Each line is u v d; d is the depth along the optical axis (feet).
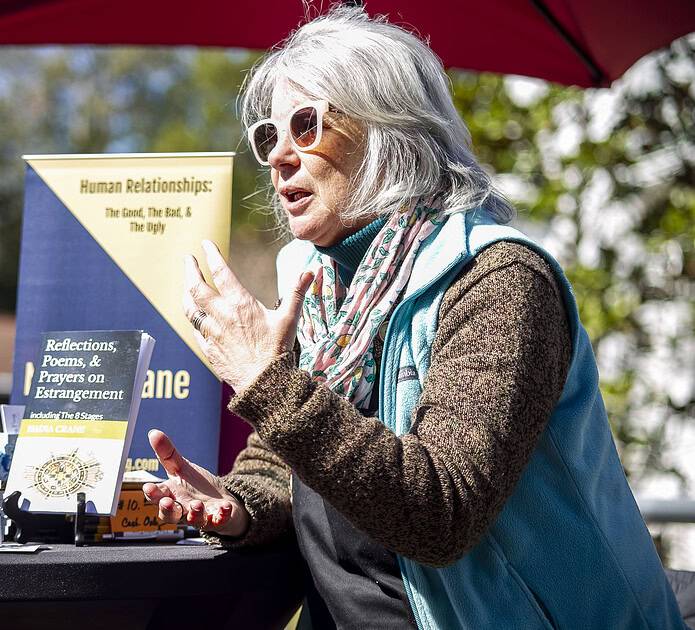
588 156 12.73
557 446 5.36
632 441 12.52
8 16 9.25
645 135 12.75
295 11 9.06
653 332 12.69
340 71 5.73
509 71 9.45
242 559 5.51
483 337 5.00
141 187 7.65
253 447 6.84
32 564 5.04
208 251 5.20
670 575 7.11
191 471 5.93
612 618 5.49
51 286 7.69
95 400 5.94
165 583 5.21
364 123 5.76
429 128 5.90
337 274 6.20
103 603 5.25
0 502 6.02
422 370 5.33
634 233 12.72
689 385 12.56
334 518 5.67
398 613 5.49
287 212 6.02
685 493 12.50
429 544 4.74
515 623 5.30
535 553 5.40
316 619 6.06
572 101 12.91
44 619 5.37
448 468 4.73
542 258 5.34
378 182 5.75
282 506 6.22
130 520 6.17
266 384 4.77
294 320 4.98
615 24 8.50
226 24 9.34
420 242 5.63
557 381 5.15
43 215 7.75
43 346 6.21
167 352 7.46
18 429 6.64
